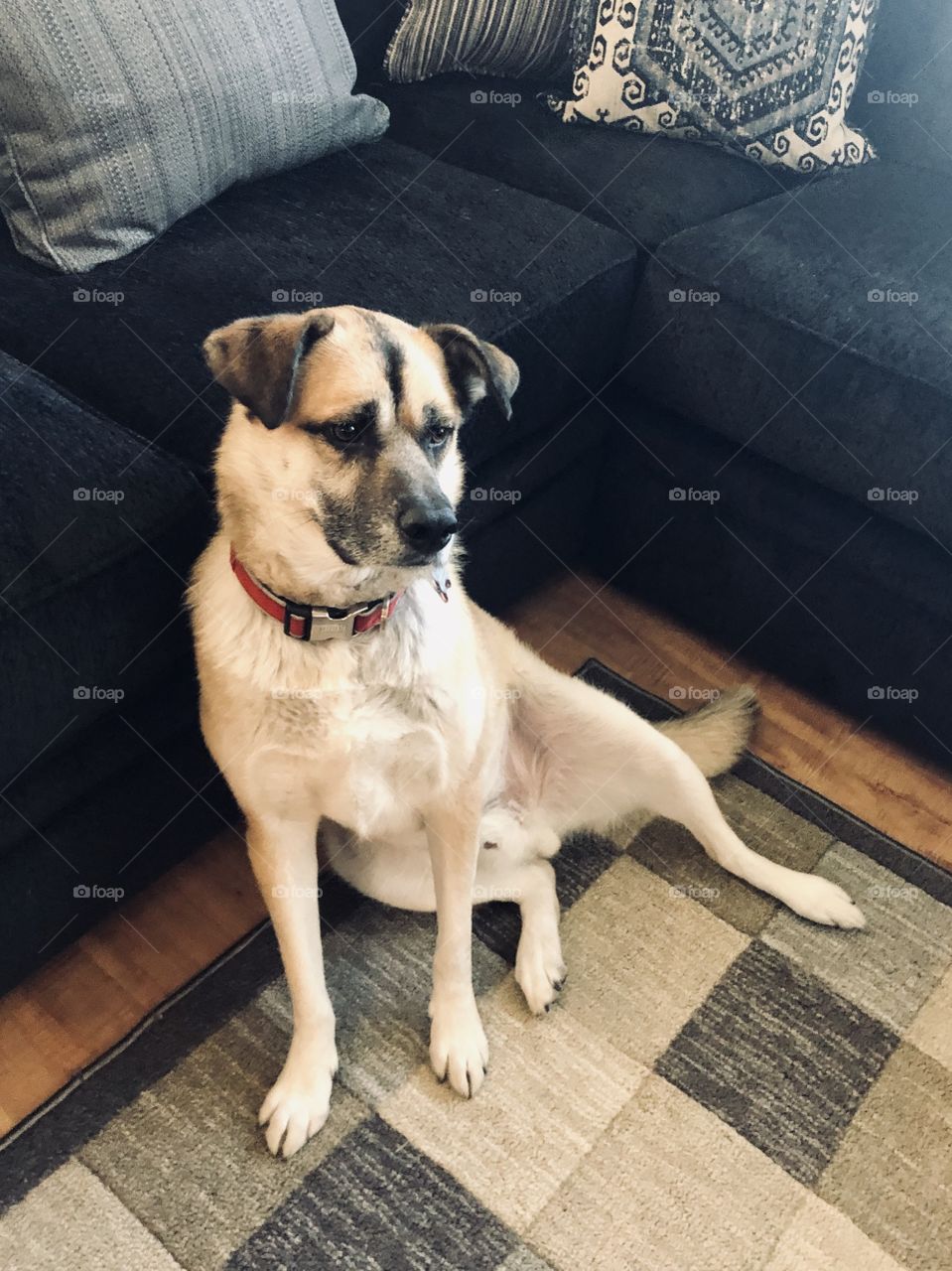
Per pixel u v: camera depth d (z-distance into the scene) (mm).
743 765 1815
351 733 1175
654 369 1882
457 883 1310
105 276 1562
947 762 1850
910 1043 1416
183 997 1410
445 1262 1163
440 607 1229
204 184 1662
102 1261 1153
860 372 1621
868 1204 1237
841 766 1861
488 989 1451
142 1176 1229
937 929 1569
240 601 1179
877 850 1689
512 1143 1274
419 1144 1269
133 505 1252
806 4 1967
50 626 1184
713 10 1987
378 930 1522
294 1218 1196
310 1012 1282
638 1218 1209
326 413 1111
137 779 1432
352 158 1930
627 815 1661
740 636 2035
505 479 1799
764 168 2125
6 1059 1366
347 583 1156
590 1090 1333
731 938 1534
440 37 2203
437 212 1792
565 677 1580
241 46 1648
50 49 1452
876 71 2252
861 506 1758
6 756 1203
